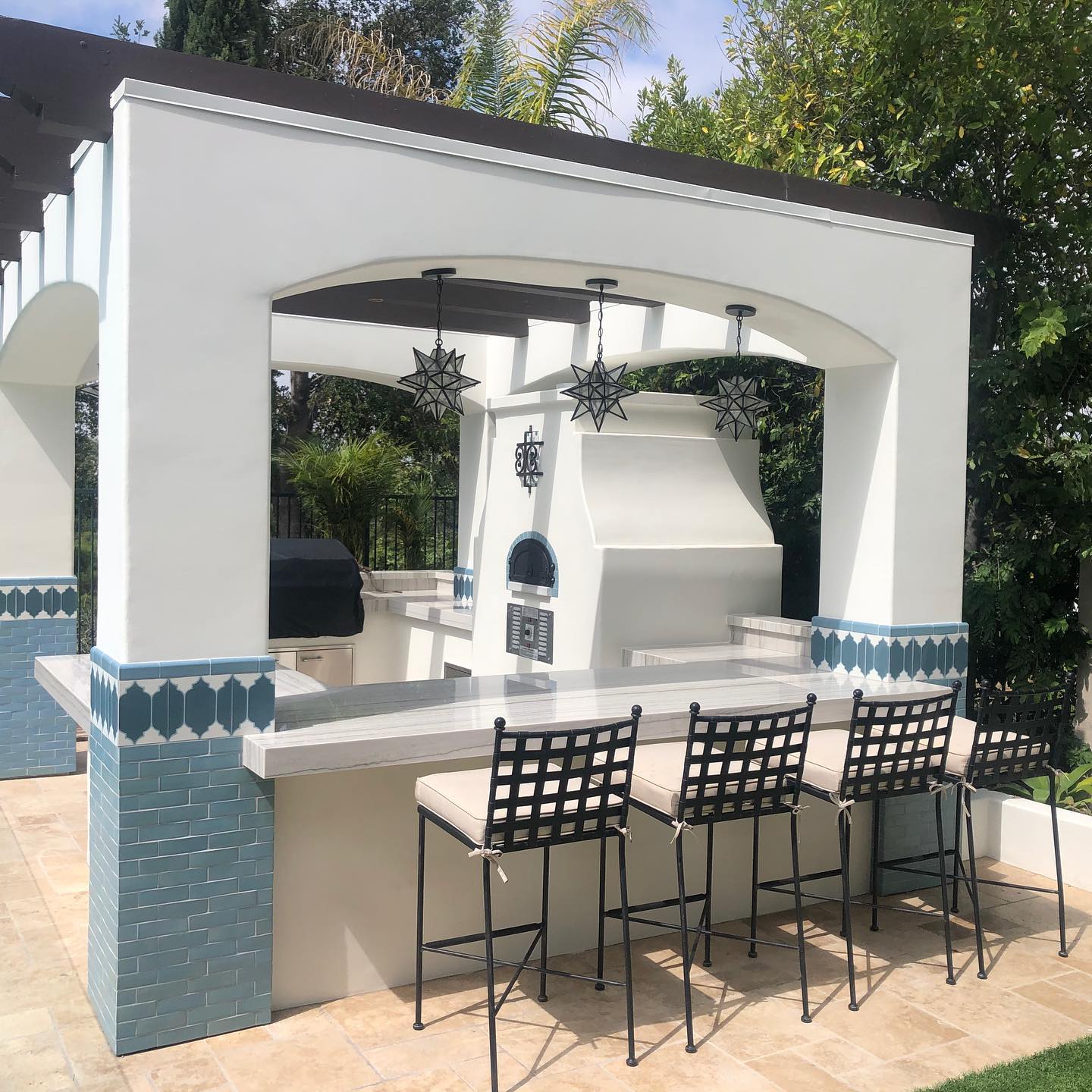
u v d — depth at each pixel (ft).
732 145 34.04
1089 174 25.02
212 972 15.15
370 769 16.61
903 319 20.92
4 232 22.90
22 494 29.25
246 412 15.15
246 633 15.28
